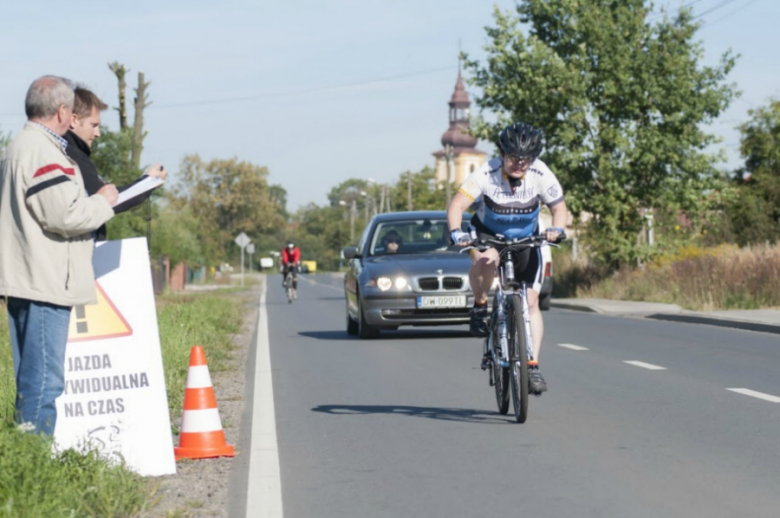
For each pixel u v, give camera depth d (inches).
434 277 954.7
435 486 362.6
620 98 1931.6
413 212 1052.5
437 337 989.8
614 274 1963.6
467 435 458.0
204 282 4648.1
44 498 293.6
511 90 1956.2
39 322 333.4
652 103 1935.3
